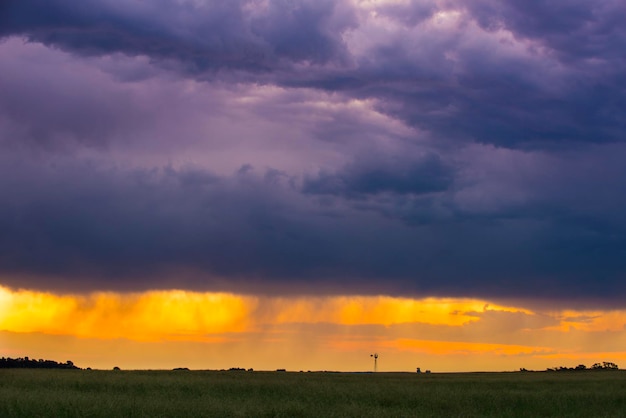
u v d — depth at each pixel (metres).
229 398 33.03
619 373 85.88
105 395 31.52
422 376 72.56
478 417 29.97
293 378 55.03
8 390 32.69
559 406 34.34
